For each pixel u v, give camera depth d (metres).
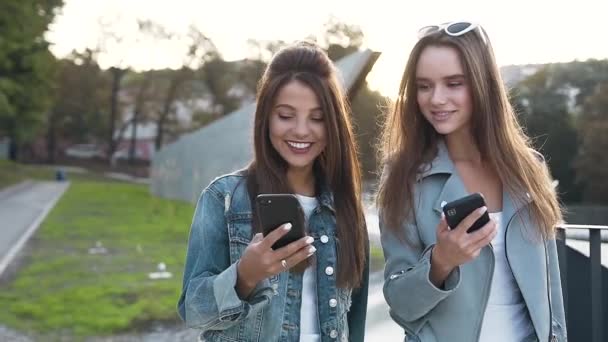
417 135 1.89
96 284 8.04
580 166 21.59
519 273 1.79
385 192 1.89
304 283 1.80
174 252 11.02
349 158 1.83
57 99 51.41
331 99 1.76
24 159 57.31
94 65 54.09
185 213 19.28
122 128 56.44
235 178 1.81
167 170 27.00
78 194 29.50
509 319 1.81
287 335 1.74
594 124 21.22
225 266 1.75
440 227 1.62
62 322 6.25
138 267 9.41
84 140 57.94
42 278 8.59
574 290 2.89
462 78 1.79
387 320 4.62
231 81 51.31
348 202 1.86
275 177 1.77
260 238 1.54
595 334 2.43
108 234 13.73
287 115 1.75
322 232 1.84
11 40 25.47
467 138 1.91
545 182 1.87
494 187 1.90
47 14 29.02
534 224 1.82
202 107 52.72
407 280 1.74
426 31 1.85
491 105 1.82
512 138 1.84
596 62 21.95
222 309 1.59
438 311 1.80
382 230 1.90
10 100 28.77
